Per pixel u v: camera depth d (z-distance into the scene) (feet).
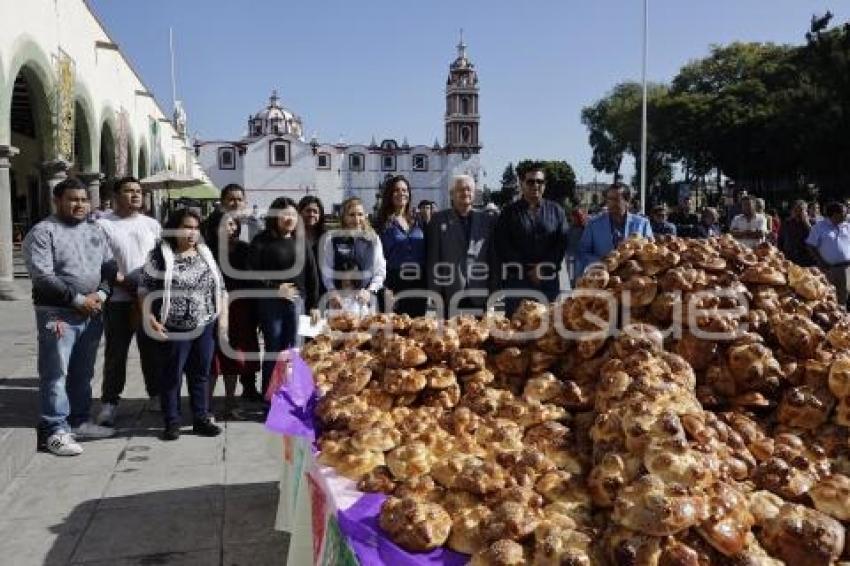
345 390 9.73
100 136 60.64
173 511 13.73
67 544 12.36
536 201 19.75
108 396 18.70
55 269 16.51
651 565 5.27
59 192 16.42
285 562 11.79
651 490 5.52
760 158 140.67
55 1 46.19
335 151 296.51
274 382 14.19
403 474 7.48
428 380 9.41
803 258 34.53
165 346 17.66
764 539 5.73
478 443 7.90
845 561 5.64
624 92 244.83
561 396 8.43
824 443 7.29
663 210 31.01
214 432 18.26
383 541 6.38
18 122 70.54
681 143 164.66
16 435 16.35
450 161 294.87
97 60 59.93
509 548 5.88
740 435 7.18
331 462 8.09
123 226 19.13
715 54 191.93
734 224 33.14
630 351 8.06
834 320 8.72
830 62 118.62
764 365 7.82
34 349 26.23
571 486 6.63
